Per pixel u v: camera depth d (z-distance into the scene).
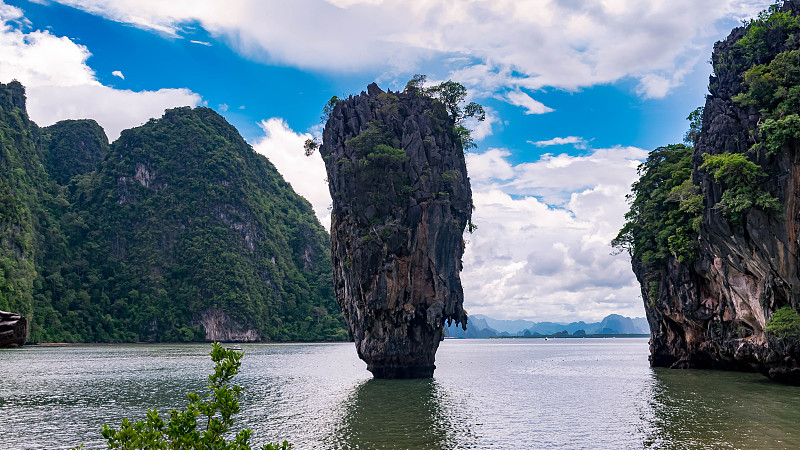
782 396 44.34
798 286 43.91
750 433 31.98
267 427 35.31
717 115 51.41
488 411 41.22
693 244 58.59
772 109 45.88
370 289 61.47
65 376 68.31
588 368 81.88
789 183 43.53
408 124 66.19
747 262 48.22
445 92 70.50
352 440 31.77
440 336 67.25
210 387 13.12
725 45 54.09
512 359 111.44
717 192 48.06
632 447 29.80
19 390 54.47
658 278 74.31
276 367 85.06
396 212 63.16
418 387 56.38
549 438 32.16
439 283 63.03
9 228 165.38
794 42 46.72
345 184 64.12
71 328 184.00
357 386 57.22
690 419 36.34
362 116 67.56
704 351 66.94
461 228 66.25
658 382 57.50
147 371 75.62
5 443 31.81
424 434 33.28
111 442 11.95
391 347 62.91
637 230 75.31
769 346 47.94
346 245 65.12
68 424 37.19
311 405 44.19
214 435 12.23
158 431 12.36
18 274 155.88
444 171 66.44
